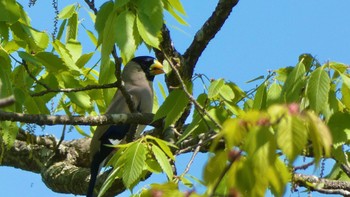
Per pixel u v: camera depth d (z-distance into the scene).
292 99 9.29
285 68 10.32
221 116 10.52
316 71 9.12
